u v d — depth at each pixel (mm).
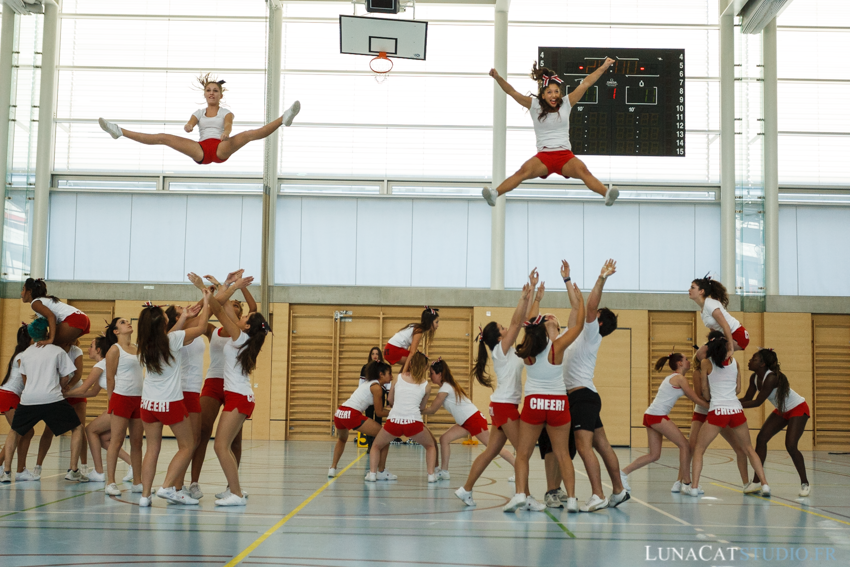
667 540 4523
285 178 15422
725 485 7836
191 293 14648
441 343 14633
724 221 14812
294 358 14695
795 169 15211
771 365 7277
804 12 15266
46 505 5586
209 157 6746
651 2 15430
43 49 15117
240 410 5754
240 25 15547
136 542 4191
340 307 14789
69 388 7359
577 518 5348
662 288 15055
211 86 6910
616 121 13984
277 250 15273
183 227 15289
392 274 15258
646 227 15188
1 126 14766
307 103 15492
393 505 5918
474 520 5199
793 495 7055
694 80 15336
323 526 4848
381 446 7684
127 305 14625
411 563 3760
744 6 14758
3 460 7094
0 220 14664
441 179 15367
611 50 13992
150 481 5598
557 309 14656
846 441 14156
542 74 6219
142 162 15438
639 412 14305
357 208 15367
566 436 5598
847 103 15250
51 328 7215
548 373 5504
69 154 15375
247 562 3717
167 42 15484
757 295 14453
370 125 15438
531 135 15352
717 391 6871
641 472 9281
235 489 5793
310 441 14164
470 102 15445
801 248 15000
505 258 15211
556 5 15375
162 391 5523
